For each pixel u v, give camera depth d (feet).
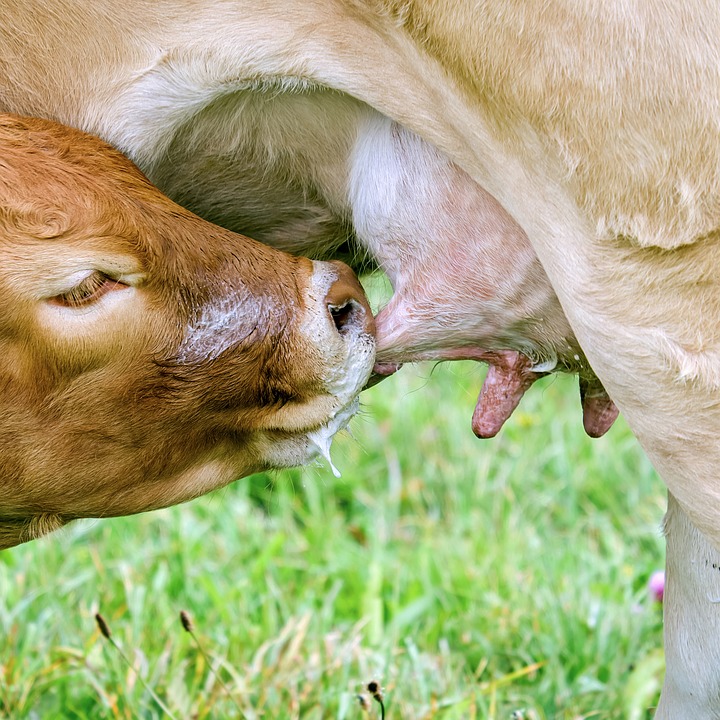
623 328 13.08
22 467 14.20
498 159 13.17
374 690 16.30
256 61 13.66
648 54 12.09
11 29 13.92
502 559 23.73
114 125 14.26
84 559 23.73
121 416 14.20
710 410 13.16
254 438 15.11
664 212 12.48
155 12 13.71
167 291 13.93
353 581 23.53
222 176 15.23
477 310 14.99
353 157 14.85
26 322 13.48
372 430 29.25
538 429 29.07
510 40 12.37
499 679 19.66
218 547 24.75
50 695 19.42
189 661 20.12
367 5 13.00
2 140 13.69
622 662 20.68
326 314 14.53
